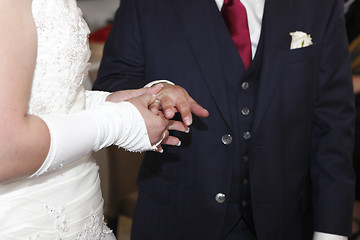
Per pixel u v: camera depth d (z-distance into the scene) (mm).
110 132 978
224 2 1456
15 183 939
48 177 986
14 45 787
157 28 1478
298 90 1440
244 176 1475
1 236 934
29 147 817
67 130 891
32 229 966
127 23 1537
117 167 2297
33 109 934
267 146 1441
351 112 1499
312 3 1452
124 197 2342
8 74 780
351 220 1504
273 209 1478
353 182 1508
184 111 1169
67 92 977
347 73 1474
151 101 1159
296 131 1471
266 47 1408
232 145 1441
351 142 1512
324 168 1504
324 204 1491
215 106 1439
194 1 1454
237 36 1448
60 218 1011
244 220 1532
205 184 1462
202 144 1455
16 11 797
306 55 1435
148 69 1503
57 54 930
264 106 1408
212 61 1423
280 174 1469
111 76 1563
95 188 1141
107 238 1252
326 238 1479
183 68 1458
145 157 1600
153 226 1552
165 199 1520
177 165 1496
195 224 1497
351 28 2559
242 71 1432
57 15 936
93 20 4387
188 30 1444
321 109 1512
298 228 1544
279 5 1440
